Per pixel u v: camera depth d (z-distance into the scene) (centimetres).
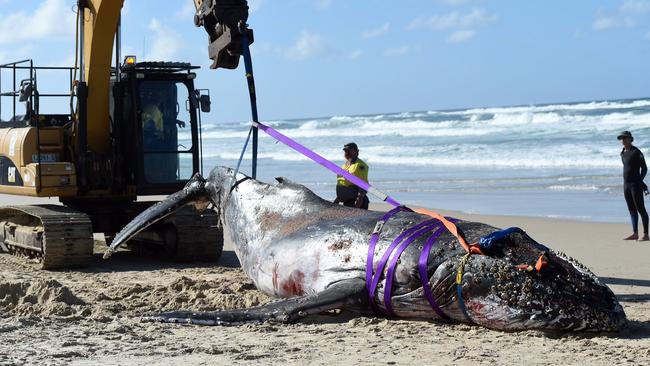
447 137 5681
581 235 1661
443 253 796
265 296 981
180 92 1465
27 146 1412
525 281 749
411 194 2562
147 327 823
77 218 1330
